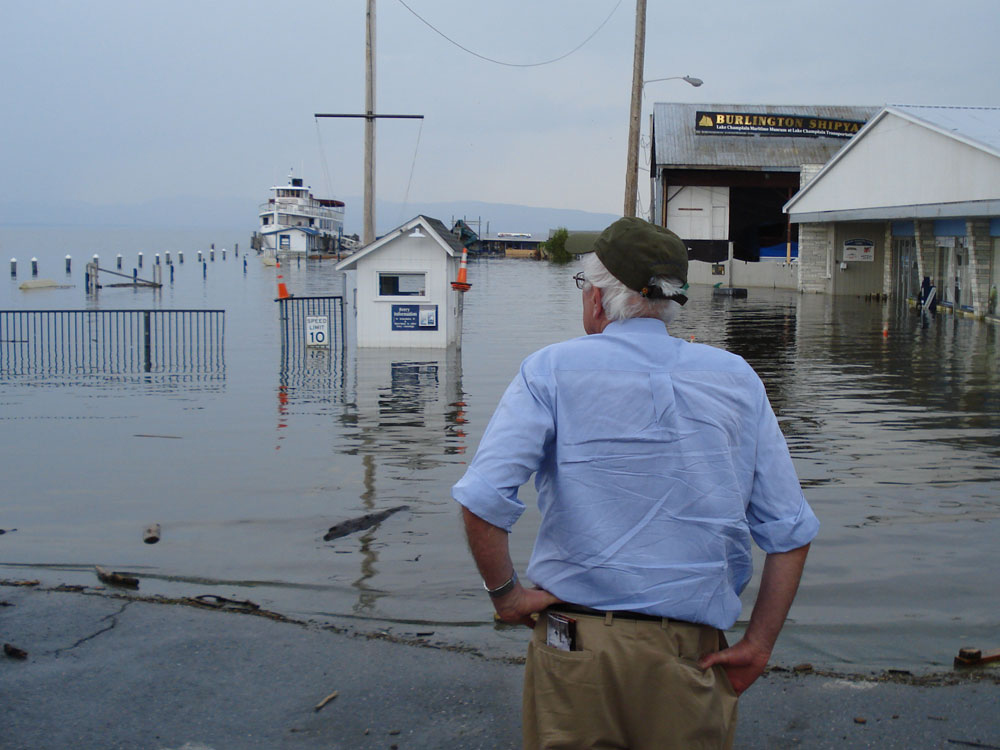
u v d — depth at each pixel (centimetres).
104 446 963
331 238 10762
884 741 353
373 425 1084
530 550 629
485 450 229
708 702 230
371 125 2120
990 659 437
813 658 449
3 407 1201
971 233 2494
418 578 569
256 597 532
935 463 891
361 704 380
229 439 1001
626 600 228
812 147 4544
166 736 356
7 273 6109
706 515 229
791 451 947
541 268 7012
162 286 4762
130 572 577
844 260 3628
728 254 4362
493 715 371
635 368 233
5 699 382
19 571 572
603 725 232
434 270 1869
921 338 2098
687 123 4681
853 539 653
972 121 2570
